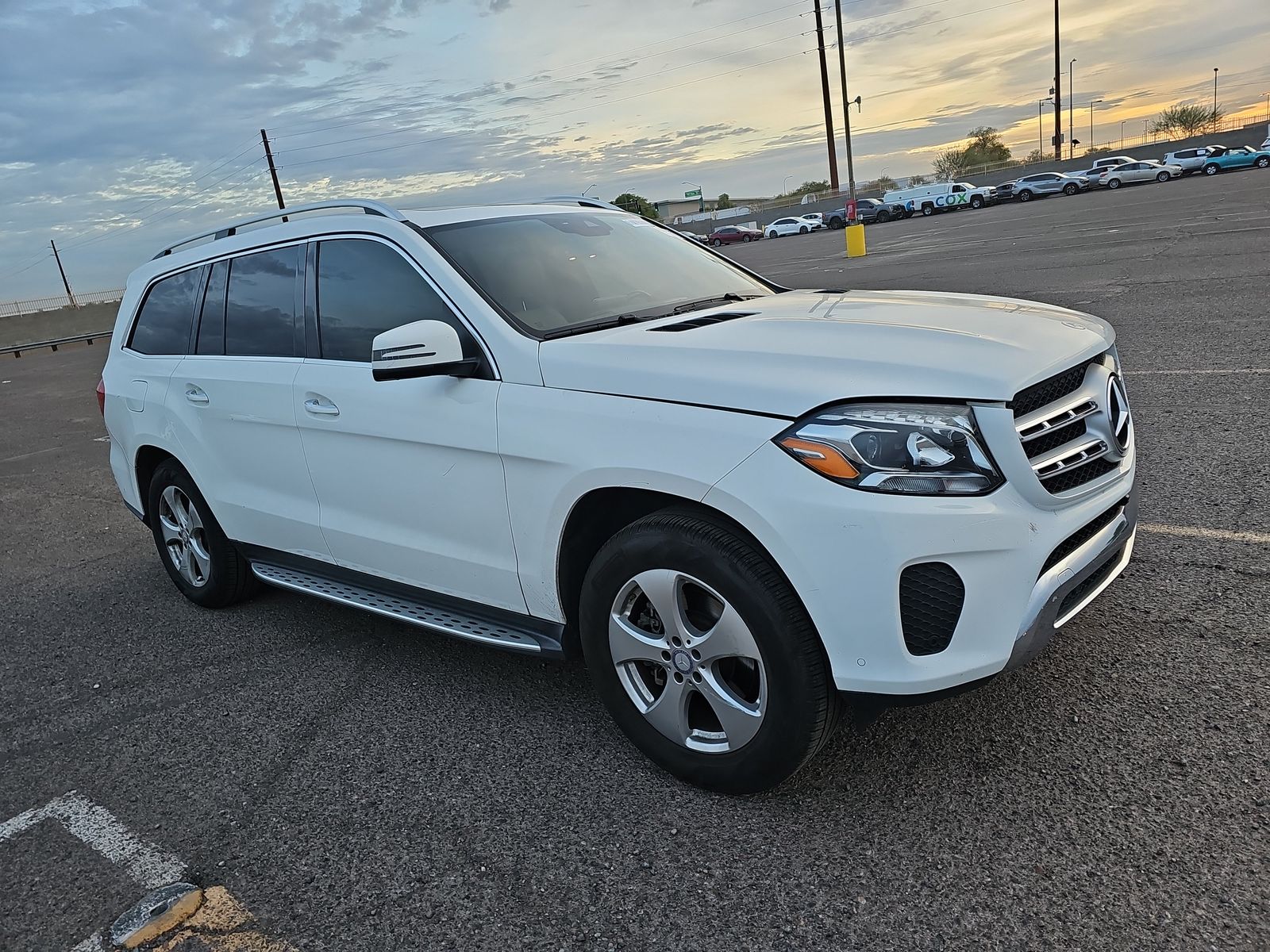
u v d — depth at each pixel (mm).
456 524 3166
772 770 2523
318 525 3740
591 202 4305
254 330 4008
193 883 2605
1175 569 3777
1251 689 2895
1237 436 5336
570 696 3455
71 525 7070
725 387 2469
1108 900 2143
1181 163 48750
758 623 2404
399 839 2697
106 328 44344
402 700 3561
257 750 3311
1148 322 9047
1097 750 2693
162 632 4570
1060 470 2414
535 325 3078
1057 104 65375
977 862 2316
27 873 2746
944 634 2268
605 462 2613
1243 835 2285
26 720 3768
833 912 2223
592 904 2346
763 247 43875
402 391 3215
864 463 2240
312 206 3787
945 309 2980
